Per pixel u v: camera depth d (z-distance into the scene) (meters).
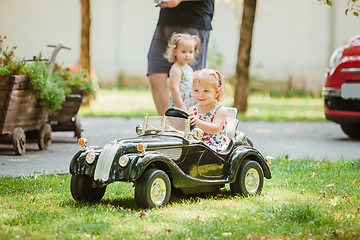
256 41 33.94
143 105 24.48
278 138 14.77
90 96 14.02
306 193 7.62
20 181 8.20
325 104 14.36
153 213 6.28
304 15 33.50
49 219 6.00
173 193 7.45
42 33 34.31
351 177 8.82
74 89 13.42
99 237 5.43
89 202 7.00
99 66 35.06
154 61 10.95
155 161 6.86
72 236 5.44
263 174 7.75
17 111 10.88
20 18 34.16
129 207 6.74
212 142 7.53
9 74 10.72
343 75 13.80
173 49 9.74
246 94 20.66
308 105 26.38
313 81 33.59
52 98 11.62
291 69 33.78
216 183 7.21
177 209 6.57
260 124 18.09
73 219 6.05
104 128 16.36
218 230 5.67
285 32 33.75
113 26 34.97
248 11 19.84
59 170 9.45
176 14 10.63
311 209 6.39
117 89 33.81
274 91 32.84
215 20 34.06
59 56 34.47
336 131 16.55
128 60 35.19
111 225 5.82
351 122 13.99
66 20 34.34
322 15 33.34
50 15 34.28
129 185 8.09
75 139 13.70
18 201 6.92
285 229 5.73
